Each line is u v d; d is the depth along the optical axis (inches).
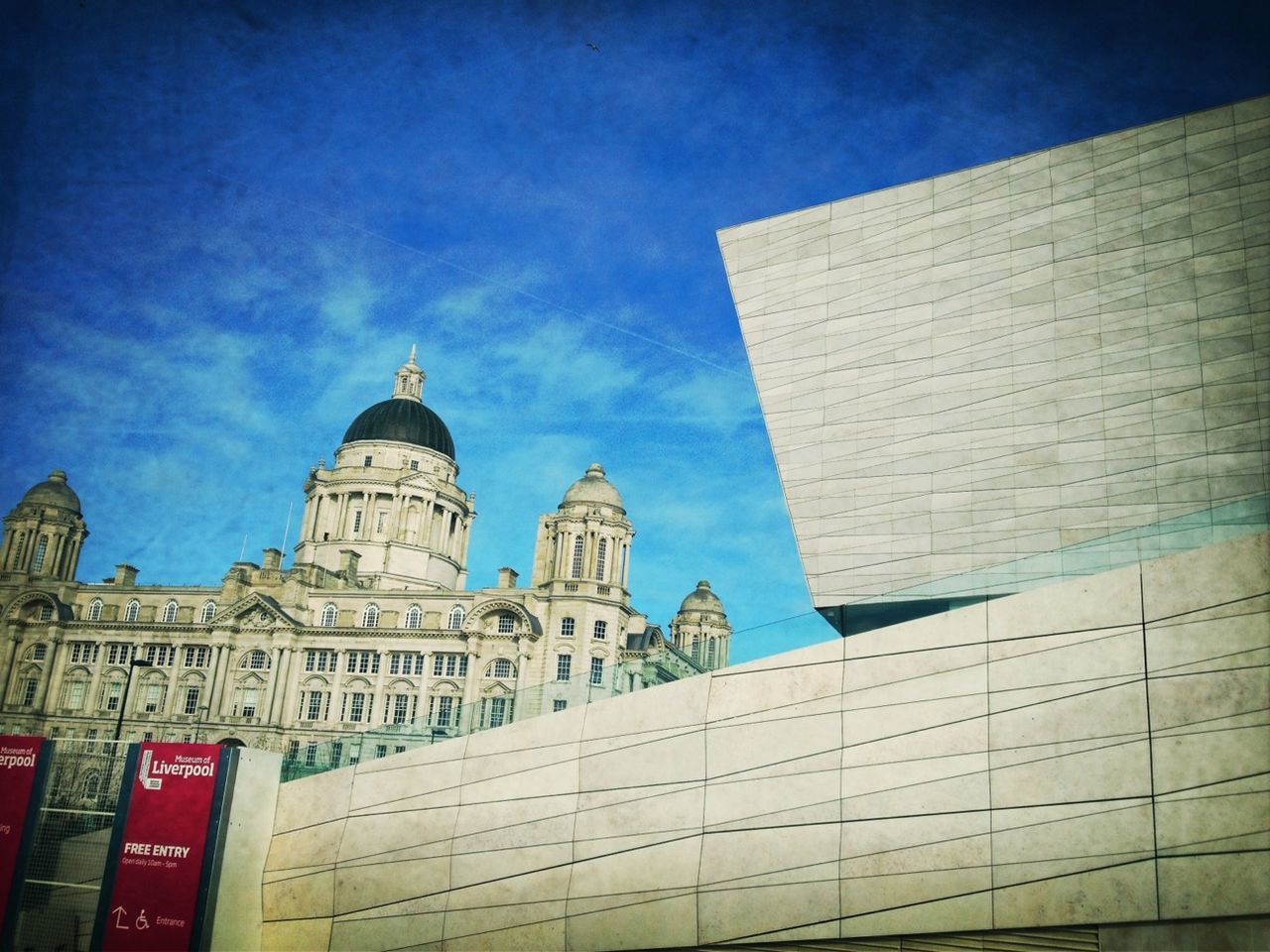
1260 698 821.9
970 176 1552.7
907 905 903.1
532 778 1096.8
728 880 979.9
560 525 4249.5
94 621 4362.7
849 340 1576.0
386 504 5088.6
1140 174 1422.2
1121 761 854.5
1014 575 938.7
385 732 1187.3
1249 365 1301.7
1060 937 858.8
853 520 1497.3
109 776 1164.5
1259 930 797.9
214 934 1085.8
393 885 1113.4
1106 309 1400.1
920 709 943.0
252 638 4190.5
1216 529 869.8
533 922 1048.2
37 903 1123.9
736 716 1021.8
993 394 1446.9
